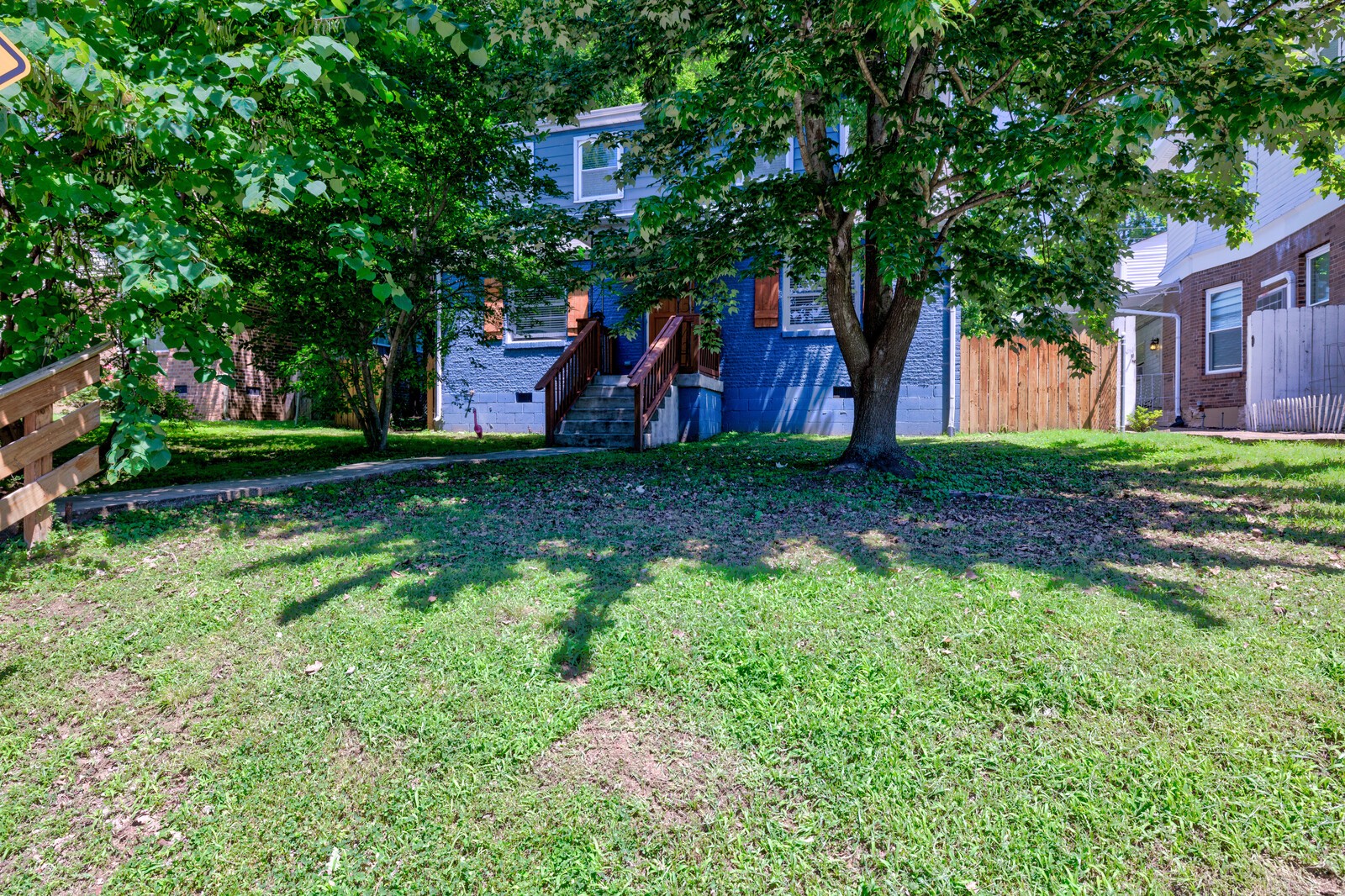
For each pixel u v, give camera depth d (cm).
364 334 867
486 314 988
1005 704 257
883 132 696
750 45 634
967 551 425
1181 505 541
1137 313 1160
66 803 231
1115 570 381
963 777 225
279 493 620
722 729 251
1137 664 277
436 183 850
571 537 471
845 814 213
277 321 820
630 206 1342
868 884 189
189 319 374
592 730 254
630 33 677
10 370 431
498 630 321
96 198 315
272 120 384
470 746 246
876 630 312
